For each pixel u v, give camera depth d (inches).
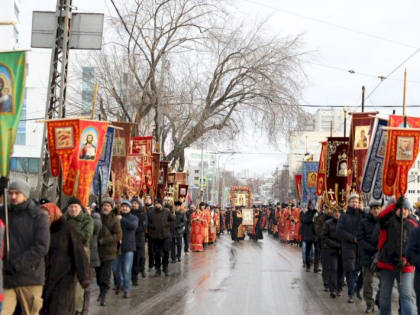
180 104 1362.0
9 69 358.0
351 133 757.9
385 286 423.8
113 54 1331.2
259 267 944.9
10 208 325.7
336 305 574.2
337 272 639.8
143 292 639.1
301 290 679.7
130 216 604.1
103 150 674.8
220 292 648.4
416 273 381.1
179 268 911.7
